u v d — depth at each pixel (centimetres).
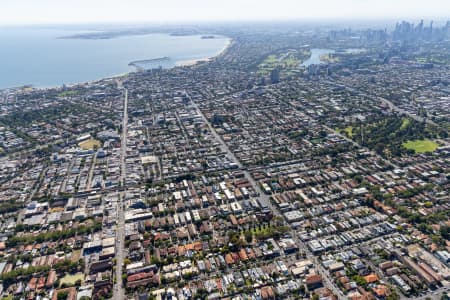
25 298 19738
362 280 19812
